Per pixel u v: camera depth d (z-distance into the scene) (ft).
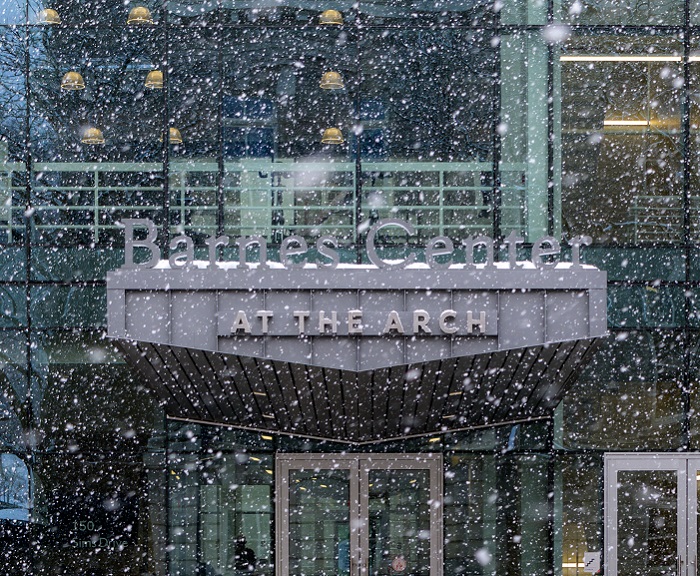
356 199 94.07
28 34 94.27
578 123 95.35
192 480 93.61
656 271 95.30
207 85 94.17
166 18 94.38
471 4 94.94
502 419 93.35
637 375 94.63
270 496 93.91
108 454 93.30
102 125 94.27
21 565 93.04
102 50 94.38
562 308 79.30
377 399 83.20
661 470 94.63
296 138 94.38
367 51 94.48
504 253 94.38
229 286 78.02
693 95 96.12
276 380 81.97
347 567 93.91
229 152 94.27
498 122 94.63
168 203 94.02
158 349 79.36
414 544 94.02
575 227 95.30
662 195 95.66
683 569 94.53
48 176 94.07
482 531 94.07
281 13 94.48
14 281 93.56
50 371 93.45
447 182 94.48
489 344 79.15
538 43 95.30
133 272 77.97
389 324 77.71
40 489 93.20
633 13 96.12
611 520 94.17
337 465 94.07
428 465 94.27
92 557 93.09
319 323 77.71
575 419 94.53
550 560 94.02
